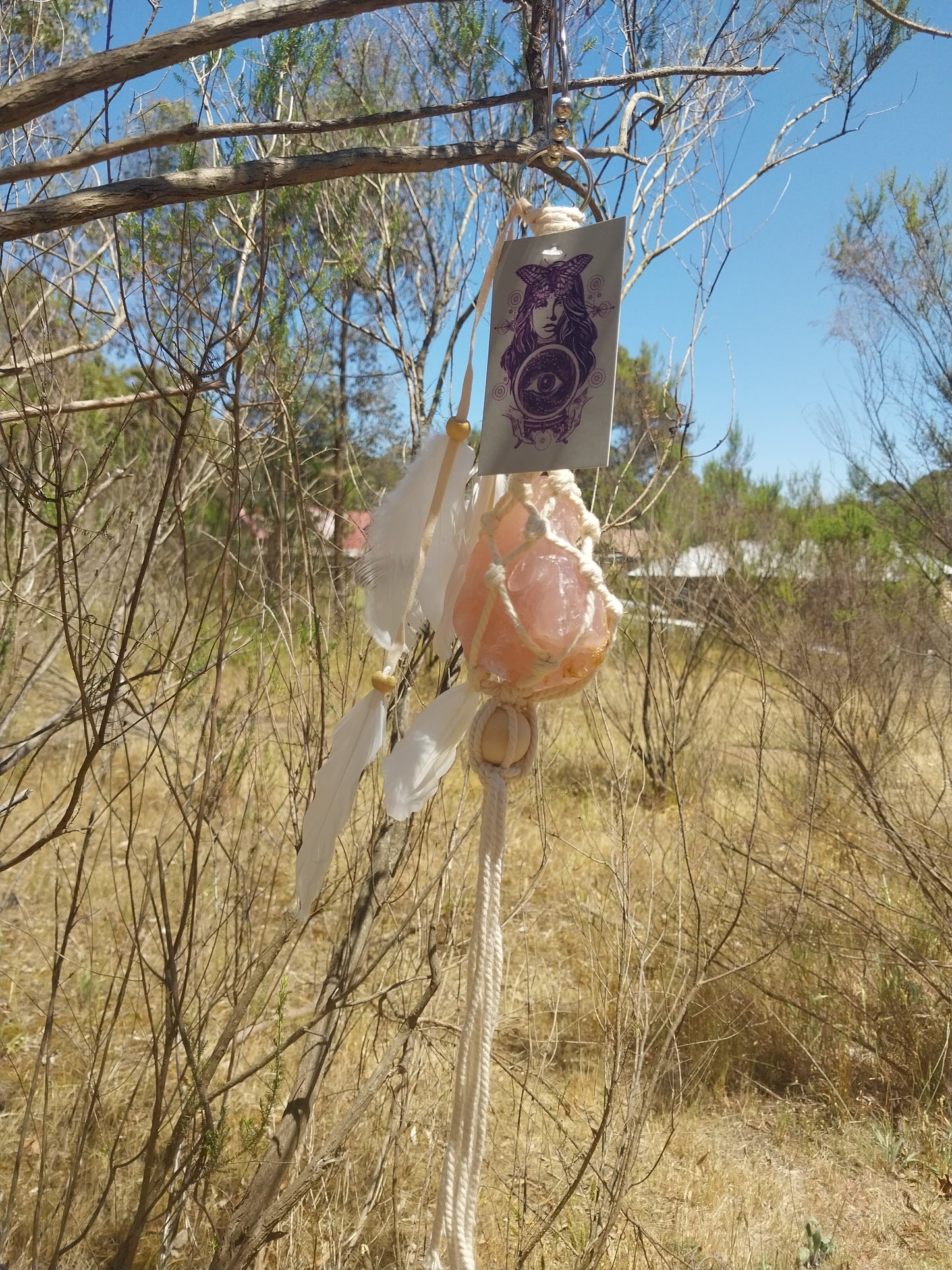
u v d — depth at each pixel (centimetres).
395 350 250
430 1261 89
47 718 411
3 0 205
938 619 640
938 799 378
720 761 504
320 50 188
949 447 691
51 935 329
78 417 282
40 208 97
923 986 326
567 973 321
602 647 98
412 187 300
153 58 93
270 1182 172
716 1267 223
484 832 96
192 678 175
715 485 1000
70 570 237
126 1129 235
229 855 201
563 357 94
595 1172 207
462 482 114
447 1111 241
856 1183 272
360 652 224
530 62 151
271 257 191
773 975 339
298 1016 297
